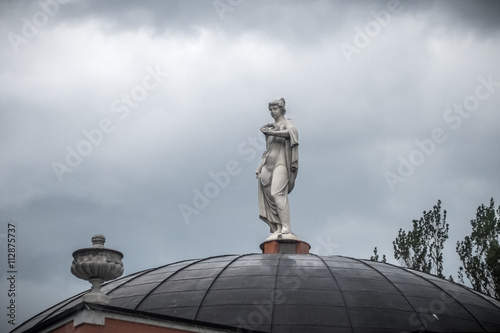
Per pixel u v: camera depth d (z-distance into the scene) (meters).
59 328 25.86
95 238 27.09
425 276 32.72
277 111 35.00
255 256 32.56
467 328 28.92
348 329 27.41
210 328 26.16
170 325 25.81
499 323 30.03
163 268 32.81
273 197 34.19
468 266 46.94
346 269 31.11
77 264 26.47
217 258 33.12
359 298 28.95
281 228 34.16
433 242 48.56
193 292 29.48
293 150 34.38
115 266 26.69
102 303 26.41
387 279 30.83
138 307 29.17
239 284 29.58
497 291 45.53
